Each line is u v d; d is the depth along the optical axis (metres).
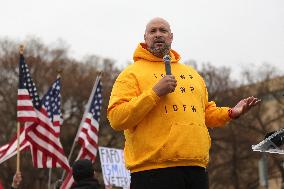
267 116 55.88
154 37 5.84
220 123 6.25
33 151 14.06
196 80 5.98
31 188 46.97
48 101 15.55
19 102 13.79
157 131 5.57
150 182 5.53
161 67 5.86
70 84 53.66
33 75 54.12
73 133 51.91
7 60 54.28
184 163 5.54
